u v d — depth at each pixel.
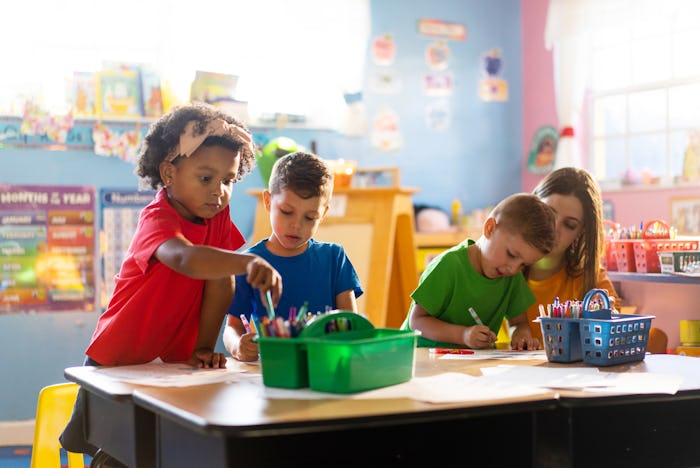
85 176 3.99
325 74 4.41
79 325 3.97
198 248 1.43
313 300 1.84
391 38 4.67
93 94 3.96
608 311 1.60
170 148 1.58
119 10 4.00
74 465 1.79
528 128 5.01
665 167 4.38
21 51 3.85
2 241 3.86
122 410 1.30
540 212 1.79
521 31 5.05
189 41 4.11
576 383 1.28
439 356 1.65
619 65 4.64
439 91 4.80
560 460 1.19
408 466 1.25
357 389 1.19
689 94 4.27
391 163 4.65
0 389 3.85
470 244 1.96
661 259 2.53
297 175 1.73
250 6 4.22
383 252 3.84
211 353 1.58
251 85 4.23
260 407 1.09
